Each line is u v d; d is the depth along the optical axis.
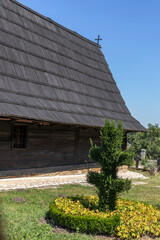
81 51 21.36
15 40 14.73
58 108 14.16
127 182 7.68
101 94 20.11
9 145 12.62
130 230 6.94
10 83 12.62
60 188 12.37
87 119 15.55
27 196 9.95
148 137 28.73
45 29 18.14
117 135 7.96
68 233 6.78
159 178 20.42
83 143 17.69
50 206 7.86
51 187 12.44
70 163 16.59
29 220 7.17
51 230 6.72
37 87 14.17
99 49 24.72
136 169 24.31
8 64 13.29
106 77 22.53
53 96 14.76
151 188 15.30
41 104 13.29
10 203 8.74
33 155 13.97
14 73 13.25
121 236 6.82
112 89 22.17
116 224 7.04
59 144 15.70
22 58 14.44
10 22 15.17
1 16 14.71
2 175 12.26
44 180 13.57
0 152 12.24
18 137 13.27
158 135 29.97
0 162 12.26
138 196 12.62
